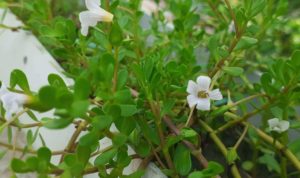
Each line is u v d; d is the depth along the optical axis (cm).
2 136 13
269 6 13
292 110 11
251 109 13
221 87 12
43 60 14
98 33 9
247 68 16
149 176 9
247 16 10
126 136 8
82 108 7
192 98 9
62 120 7
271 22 13
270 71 10
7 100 8
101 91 8
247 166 11
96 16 8
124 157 9
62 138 12
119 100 8
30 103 7
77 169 8
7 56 16
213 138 11
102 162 8
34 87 14
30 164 8
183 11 13
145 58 11
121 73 8
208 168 8
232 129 12
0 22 17
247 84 13
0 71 17
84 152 8
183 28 13
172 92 10
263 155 12
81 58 11
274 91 10
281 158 11
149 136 9
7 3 17
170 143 9
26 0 17
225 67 10
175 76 10
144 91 9
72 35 11
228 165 11
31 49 15
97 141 8
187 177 9
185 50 11
